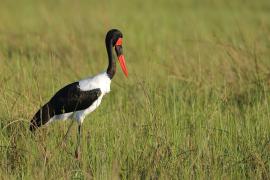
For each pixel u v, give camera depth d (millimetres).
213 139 10523
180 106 12453
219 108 11797
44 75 14680
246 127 11047
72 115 10992
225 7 34156
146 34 23266
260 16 29438
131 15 29516
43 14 27547
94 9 30859
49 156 9531
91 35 22859
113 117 11586
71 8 31156
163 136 10125
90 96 10984
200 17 29453
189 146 10273
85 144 10289
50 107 10703
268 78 13922
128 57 18672
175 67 15578
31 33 22219
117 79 15562
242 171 9672
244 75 14648
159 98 12531
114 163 9180
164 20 27766
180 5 35281
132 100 13258
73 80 15188
